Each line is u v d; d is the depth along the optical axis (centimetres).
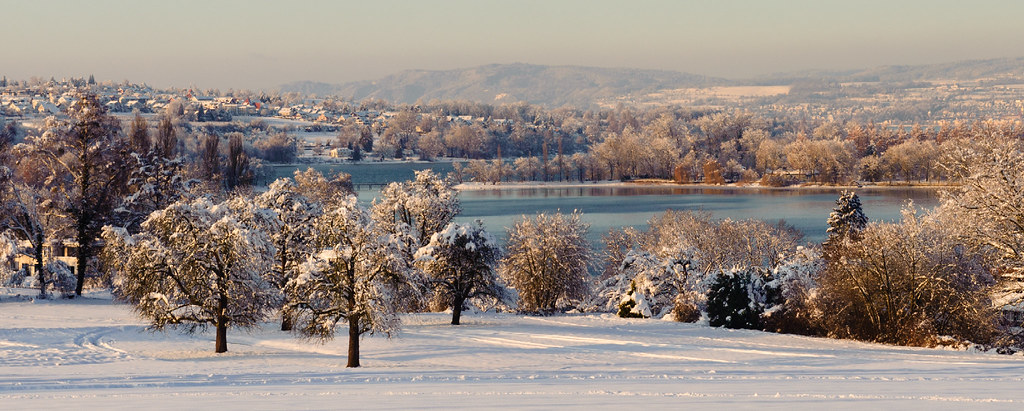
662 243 9881
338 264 4775
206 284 5341
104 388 3462
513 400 2747
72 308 7662
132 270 5353
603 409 2486
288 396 2977
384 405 2644
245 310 5475
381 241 4828
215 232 5319
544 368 4469
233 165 14650
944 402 2594
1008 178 5453
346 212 4828
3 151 9300
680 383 3394
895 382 3369
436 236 7231
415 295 5231
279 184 6556
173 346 5650
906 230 6238
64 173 9438
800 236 11800
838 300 6494
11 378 3853
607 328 7100
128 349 5462
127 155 9169
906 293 6169
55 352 5206
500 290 7462
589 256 9150
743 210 17962
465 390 3130
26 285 9212
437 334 6369
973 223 5622
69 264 9944
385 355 5209
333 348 5584
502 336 6238
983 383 3284
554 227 8844
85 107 8862
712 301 7519
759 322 7181
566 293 8919
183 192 9381
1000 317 5850
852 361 4775
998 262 5669
